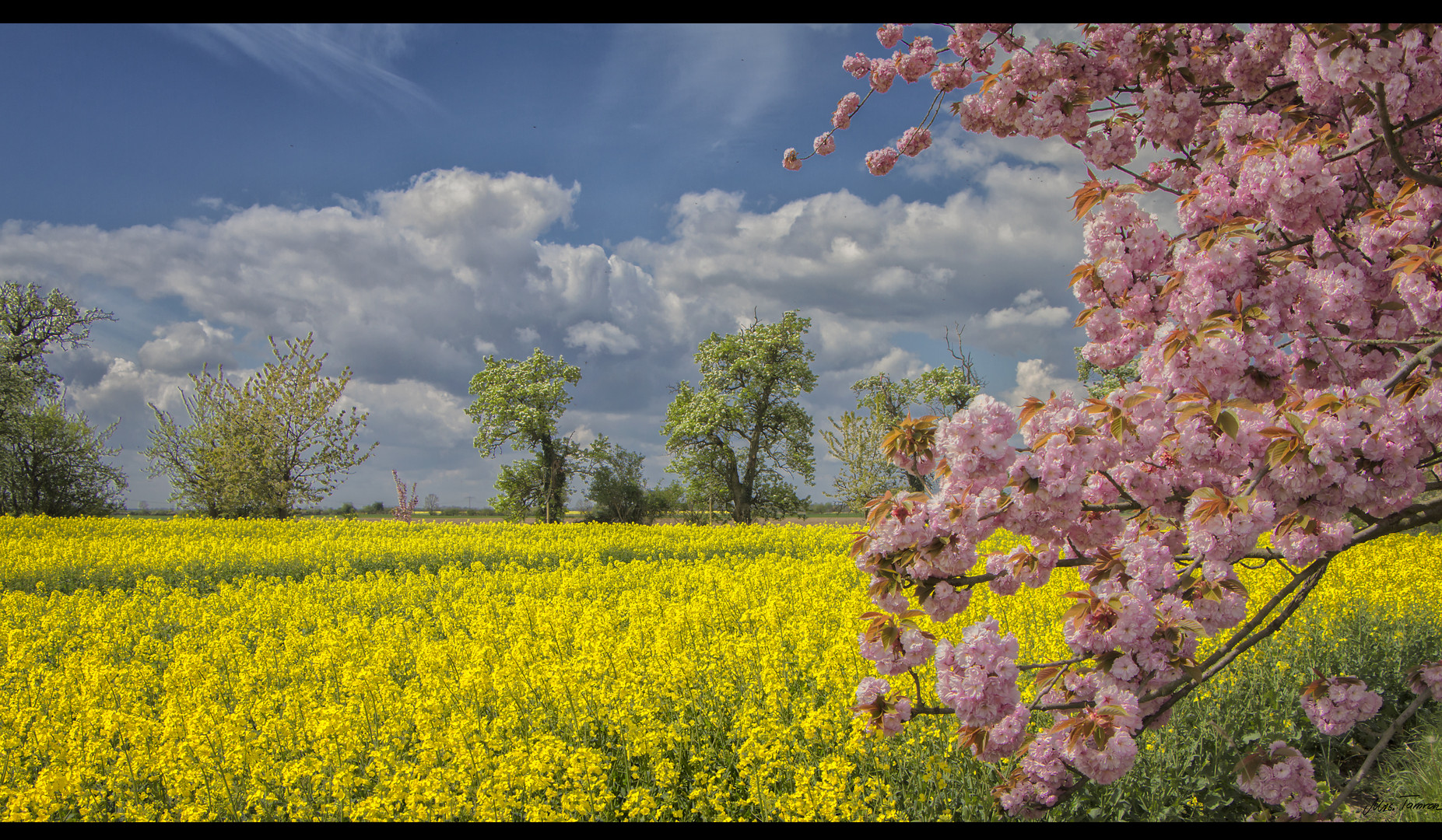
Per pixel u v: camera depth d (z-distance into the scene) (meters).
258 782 4.10
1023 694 4.89
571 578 10.45
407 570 13.46
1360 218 3.52
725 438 32.31
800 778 3.79
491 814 3.61
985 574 3.46
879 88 5.15
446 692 5.29
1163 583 3.23
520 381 34.66
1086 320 3.66
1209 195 3.53
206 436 28.73
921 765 4.15
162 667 7.09
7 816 3.75
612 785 4.29
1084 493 3.47
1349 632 6.54
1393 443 2.91
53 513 30.08
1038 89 3.84
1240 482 3.31
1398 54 2.86
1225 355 2.92
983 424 3.05
